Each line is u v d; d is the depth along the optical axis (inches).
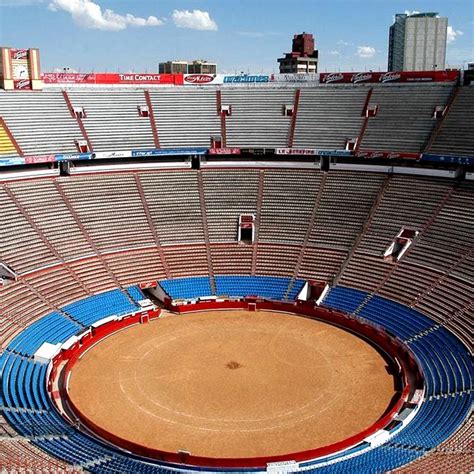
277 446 1571.1
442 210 2593.5
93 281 2452.0
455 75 3063.5
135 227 2738.7
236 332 2301.9
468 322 2058.3
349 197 2844.5
